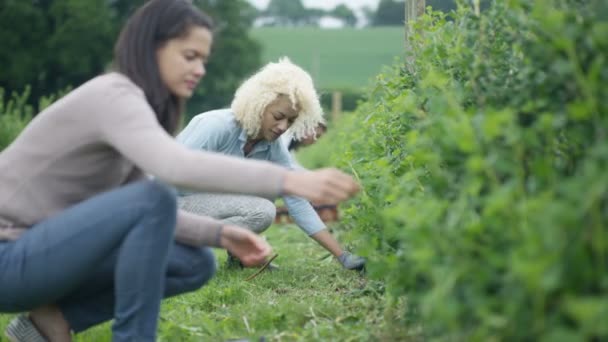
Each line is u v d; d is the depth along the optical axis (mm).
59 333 3232
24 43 32281
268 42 57469
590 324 1916
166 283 3283
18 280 2893
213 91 37250
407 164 3512
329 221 7402
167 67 2938
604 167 2131
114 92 2791
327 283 5055
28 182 2922
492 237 2312
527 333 2127
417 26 3807
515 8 2715
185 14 2934
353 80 47094
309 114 4676
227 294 4621
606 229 2098
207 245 3283
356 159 5531
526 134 2354
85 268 2908
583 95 2412
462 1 3340
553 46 2508
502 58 3043
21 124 11297
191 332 3752
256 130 4738
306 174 2672
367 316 3773
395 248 3455
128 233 2889
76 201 2984
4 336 3605
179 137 4898
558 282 2029
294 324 3842
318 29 62375
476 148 2299
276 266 5641
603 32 2338
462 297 2270
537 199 2133
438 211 2379
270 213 5340
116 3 34812
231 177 2646
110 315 3283
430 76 2879
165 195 2896
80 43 32656
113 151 2924
